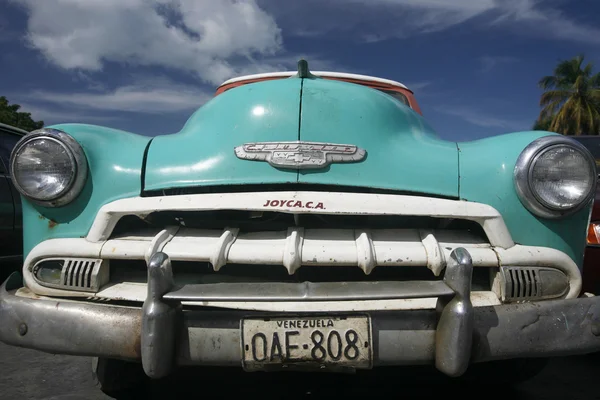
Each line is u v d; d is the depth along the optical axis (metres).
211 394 2.54
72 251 1.96
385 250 1.84
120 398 2.53
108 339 1.77
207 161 2.04
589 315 1.80
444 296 1.64
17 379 2.82
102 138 2.14
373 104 2.22
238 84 3.88
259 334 1.67
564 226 1.97
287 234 1.92
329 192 1.94
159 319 1.63
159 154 2.10
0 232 4.00
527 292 1.88
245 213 2.12
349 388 2.62
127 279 2.01
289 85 2.23
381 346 1.67
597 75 37.25
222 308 1.84
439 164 2.03
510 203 1.95
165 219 2.12
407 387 2.63
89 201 2.04
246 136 2.07
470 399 2.50
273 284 1.71
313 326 1.67
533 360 2.52
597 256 2.89
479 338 1.71
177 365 1.70
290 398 2.49
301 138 2.05
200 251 1.85
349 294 1.64
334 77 3.77
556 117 37.84
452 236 1.98
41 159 2.02
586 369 2.94
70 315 1.82
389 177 2.00
